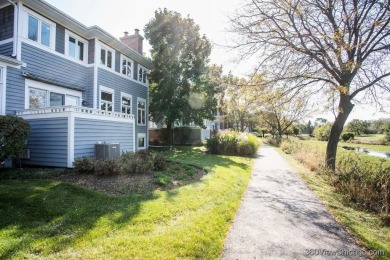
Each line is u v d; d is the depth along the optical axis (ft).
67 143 26.55
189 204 16.88
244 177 29.68
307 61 30.73
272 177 30.86
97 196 17.30
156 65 63.21
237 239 12.61
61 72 37.27
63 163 26.68
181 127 85.66
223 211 16.40
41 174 23.03
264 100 33.94
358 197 20.25
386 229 14.88
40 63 33.78
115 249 10.43
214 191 20.89
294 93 33.76
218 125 152.56
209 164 36.52
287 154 64.18
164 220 13.96
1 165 28.25
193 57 67.31
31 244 10.59
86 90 42.39
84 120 28.48
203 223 13.74
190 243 11.23
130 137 37.99
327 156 35.17
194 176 26.91
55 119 27.37
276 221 15.43
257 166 40.73
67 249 10.32
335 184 25.40
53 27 36.14
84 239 11.17
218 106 72.79
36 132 28.32
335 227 14.66
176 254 10.27
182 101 64.49
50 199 16.25
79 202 16.11
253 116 123.85
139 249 10.50
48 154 27.55
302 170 36.86
